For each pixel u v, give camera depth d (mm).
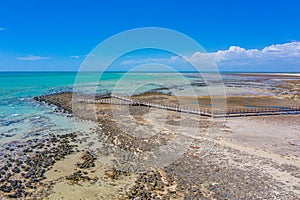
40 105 38312
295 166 16094
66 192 12641
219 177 14383
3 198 11969
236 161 16734
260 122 27953
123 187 13188
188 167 15688
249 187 13289
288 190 13086
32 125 25703
